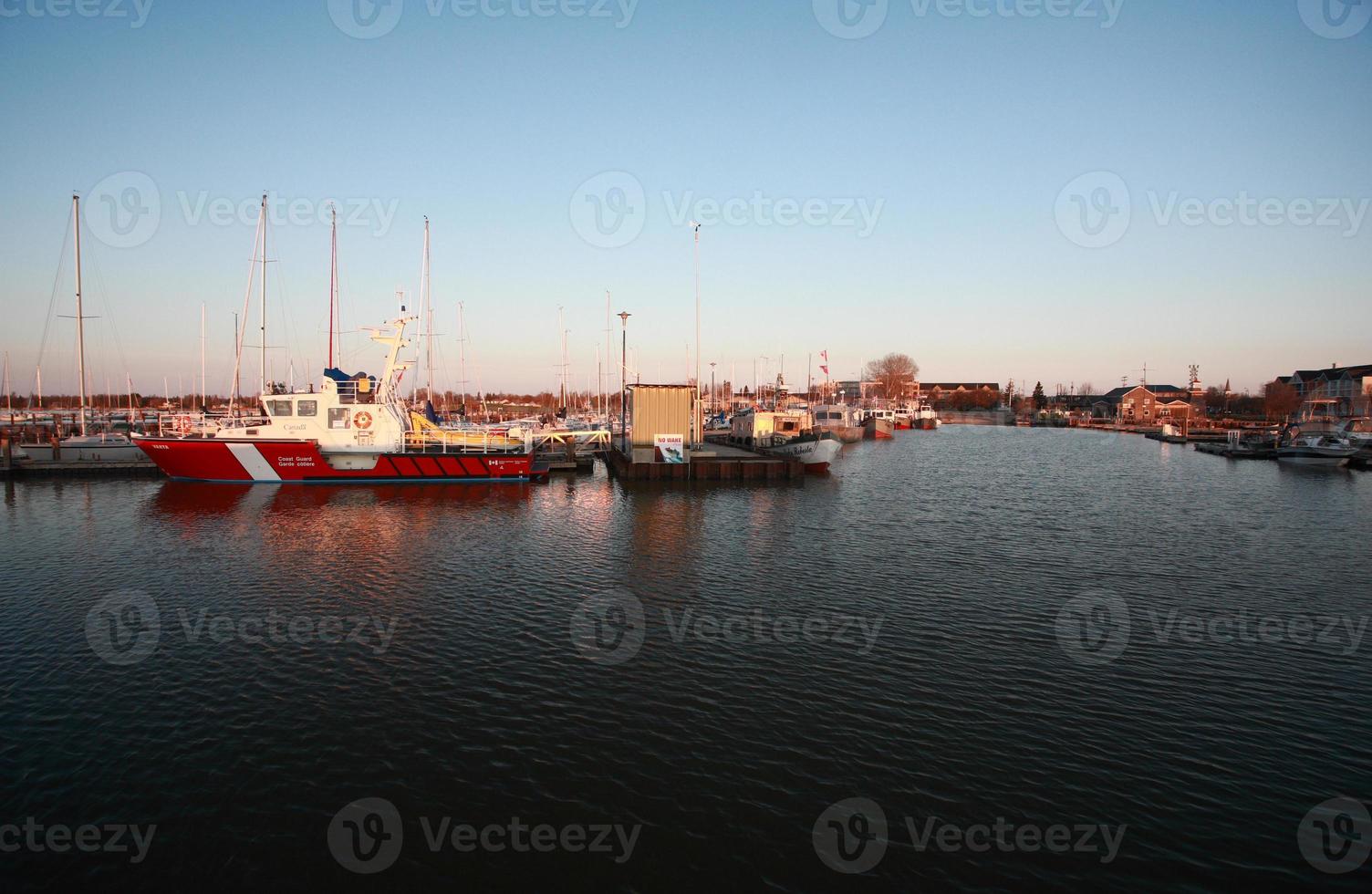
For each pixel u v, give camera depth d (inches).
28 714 498.6
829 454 2031.3
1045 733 485.1
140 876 341.1
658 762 442.6
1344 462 2464.3
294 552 978.7
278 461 1546.5
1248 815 398.6
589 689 545.0
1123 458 2847.0
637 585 830.5
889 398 6186.0
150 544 1025.5
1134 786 423.8
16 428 2492.6
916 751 460.1
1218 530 1229.7
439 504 1387.8
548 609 734.5
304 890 333.1
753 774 430.0
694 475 1815.9
